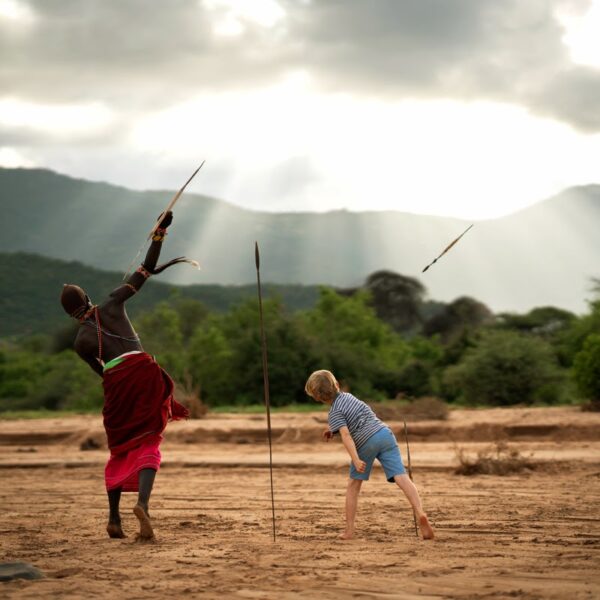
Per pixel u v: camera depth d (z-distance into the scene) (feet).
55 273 651.25
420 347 200.85
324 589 18.86
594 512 32.40
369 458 26.37
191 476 51.93
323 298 197.47
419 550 23.88
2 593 19.13
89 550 25.20
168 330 187.32
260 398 139.44
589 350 92.73
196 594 18.80
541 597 17.70
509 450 59.47
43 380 203.21
